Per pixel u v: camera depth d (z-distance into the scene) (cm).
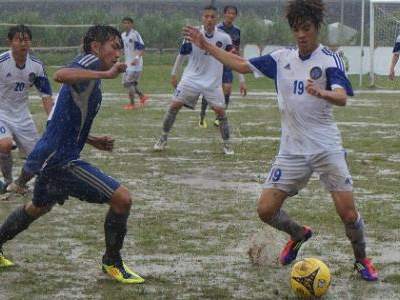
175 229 838
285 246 696
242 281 657
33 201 662
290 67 642
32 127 1007
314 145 644
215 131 1734
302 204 968
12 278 660
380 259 728
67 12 4834
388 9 3656
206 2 5388
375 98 2780
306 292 609
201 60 1355
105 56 625
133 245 770
